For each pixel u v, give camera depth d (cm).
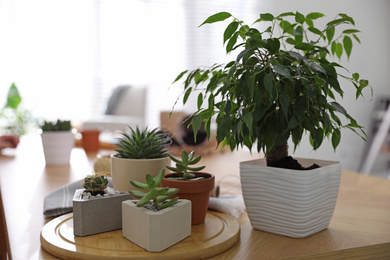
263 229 81
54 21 429
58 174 148
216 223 80
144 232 64
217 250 67
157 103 461
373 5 483
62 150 166
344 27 474
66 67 434
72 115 437
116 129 278
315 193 75
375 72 488
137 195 68
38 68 427
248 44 71
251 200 80
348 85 475
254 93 69
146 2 452
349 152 475
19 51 421
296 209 74
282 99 67
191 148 190
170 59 462
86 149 211
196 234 73
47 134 164
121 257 61
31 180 138
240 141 77
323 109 73
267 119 74
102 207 73
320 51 76
